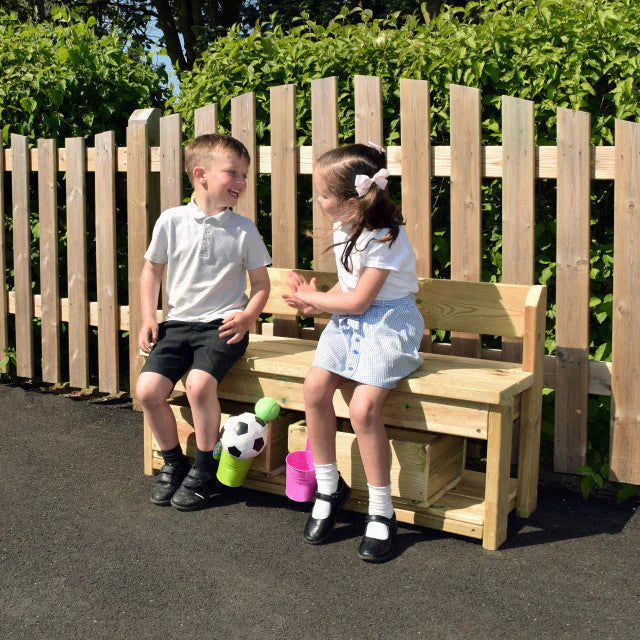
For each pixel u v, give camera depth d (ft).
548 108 11.41
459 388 8.94
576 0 11.56
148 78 17.65
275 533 9.44
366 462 8.97
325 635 7.23
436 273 12.64
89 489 10.84
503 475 9.04
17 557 8.77
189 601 7.82
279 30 13.80
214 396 10.17
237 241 10.64
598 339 11.70
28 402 15.20
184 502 10.08
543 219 11.89
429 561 8.74
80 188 15.06
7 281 16.97
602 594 8.02
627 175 10.35
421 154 11.50
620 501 10.66
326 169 9.41
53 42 16.90
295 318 12.83
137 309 14.53
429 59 12.06
